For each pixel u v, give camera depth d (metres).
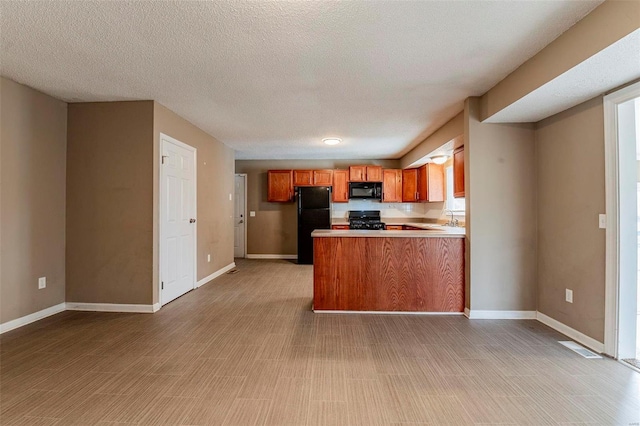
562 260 2.90
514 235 3.29
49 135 3.34
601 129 2.47
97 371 2.20
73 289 3.54
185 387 2.00
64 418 1.70
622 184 2.35
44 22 2.00
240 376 2.14
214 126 4.46
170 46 2.30
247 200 7.30
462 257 3.49
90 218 3.52
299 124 4.32
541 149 3.18
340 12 1.91
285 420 1.70
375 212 7.14
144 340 2.73
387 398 1.89
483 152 3.28
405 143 5.49
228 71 2.71
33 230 3.17
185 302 3.86
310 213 6.54
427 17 1.96
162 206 3.68
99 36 2.17
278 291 4.39
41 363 2.31
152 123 3.46
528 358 2.40
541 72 2.35
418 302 3.50
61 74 2.79
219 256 5.44
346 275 3.52
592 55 1.91
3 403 1.83
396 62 2.54
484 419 1.71
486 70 2.68
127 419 1.70
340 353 2.49
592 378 2.11
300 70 2.69
